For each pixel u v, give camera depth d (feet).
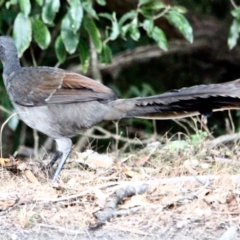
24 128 58.90
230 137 43.98
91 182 34.86
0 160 37.45
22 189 33.47
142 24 46.55
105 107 36.37
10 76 39.34
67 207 31.53
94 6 57.88
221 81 65.92
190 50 61.26
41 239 29.22
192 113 35.19
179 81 66.95
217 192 32.09
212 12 63.00
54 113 37.24
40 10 51.70
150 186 33.09
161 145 42.11
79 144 53.36
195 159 38.37
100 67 60.29
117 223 30.07
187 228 29.60
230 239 28.45
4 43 39.83
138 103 35.50
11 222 30.27
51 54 61.87
